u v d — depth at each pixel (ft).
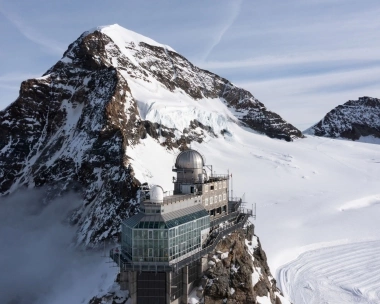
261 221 344.28
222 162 521.24
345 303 221.25
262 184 460.55
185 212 168.66
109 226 261.44
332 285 242.78
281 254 283.79
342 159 629.10
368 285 242.58
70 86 490.08
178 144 499.51
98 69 497.05
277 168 531.09
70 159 382.42
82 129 415.85
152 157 407.44
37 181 381.19
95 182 333.83
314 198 423.64
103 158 349.41
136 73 578.66
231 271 174.40
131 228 150.10
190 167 197.16
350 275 256.93
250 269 185.06
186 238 160.56
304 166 558.56
